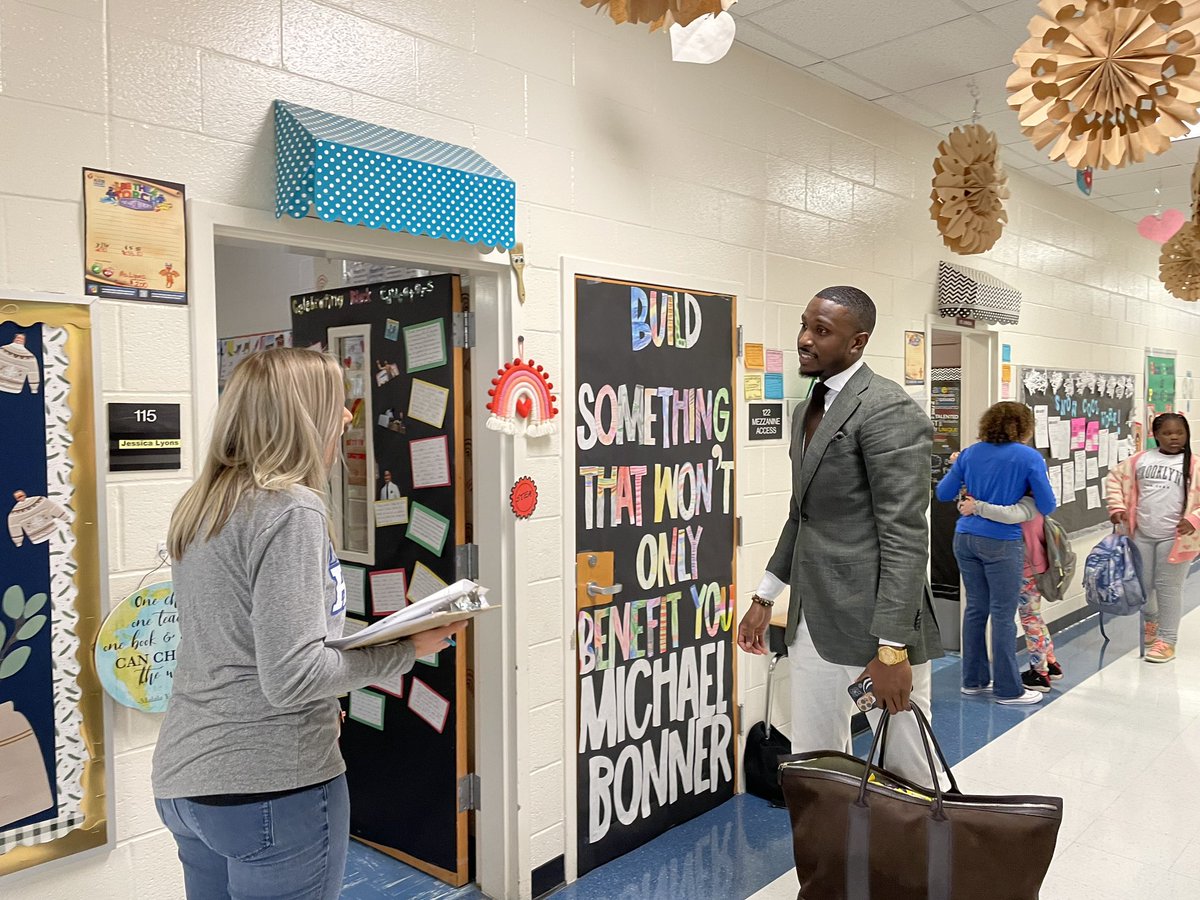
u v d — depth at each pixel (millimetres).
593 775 2795
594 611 2789
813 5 2988
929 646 2184
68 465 1695
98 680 1735
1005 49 3359
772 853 2883
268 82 1989
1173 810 3076
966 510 4281
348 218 1934
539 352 2600
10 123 1617
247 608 1321
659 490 2992
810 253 3658
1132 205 6297
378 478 2865
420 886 2701
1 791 1626
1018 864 1783
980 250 3746
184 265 1857
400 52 2234
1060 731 3873
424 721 2766
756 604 2590
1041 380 5594
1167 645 4961
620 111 2822
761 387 3424
